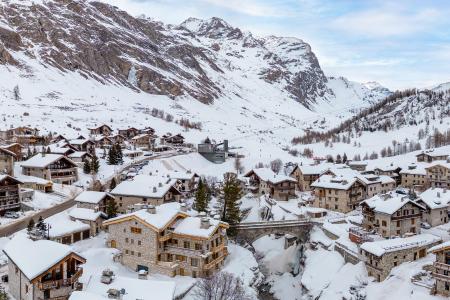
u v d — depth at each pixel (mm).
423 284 82125
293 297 102312
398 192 144875
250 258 104312
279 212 138375
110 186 138250
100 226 106812
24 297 64625
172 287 63531
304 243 121000
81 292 56344
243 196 163000
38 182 130000
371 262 91750
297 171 170750
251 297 86750
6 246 71625
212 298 78062
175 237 90250
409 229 104812
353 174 148750
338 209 136500
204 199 119625
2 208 106500
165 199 120000
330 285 94125
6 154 130000
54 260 62906
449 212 118812
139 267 89500
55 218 105125
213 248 91125
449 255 78562
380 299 83250
